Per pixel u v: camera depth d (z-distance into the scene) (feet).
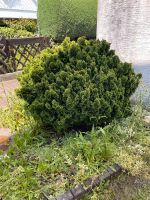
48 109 8.09
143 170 7.41
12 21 39.45
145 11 11.65
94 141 7.48
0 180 6.69
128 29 12.52
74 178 6.73
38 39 21.65
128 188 7.24
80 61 8.55
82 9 35.96
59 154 7.48
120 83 8.70
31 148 7.93
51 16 34.58
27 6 42.98
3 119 10.23
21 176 6.66
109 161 7.37
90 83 8.15
